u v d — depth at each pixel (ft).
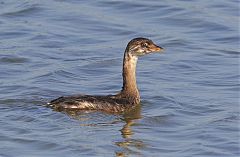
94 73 92.99
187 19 108.88
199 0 114.73
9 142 73.56
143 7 112.57
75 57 97.40
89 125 77.05
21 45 100.63
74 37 103.76
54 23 107.86
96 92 86.99
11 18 109.29
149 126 77.71
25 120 77.46
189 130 76.74
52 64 94.89
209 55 98.58
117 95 82.89
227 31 105.50
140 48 82.94
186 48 100.89
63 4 113.39
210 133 75.87
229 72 93.25
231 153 71.92
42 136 74.43
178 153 71.87
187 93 86.79
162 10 111.55
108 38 103.96
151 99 84.48
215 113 81.10
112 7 112.88
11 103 81.61
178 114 80.69
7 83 88.22
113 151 71.97
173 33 105.29
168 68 94.58
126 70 83.30
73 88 87.76
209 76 92.22
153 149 72.59
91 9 112.06
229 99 84.99
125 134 75.41
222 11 111.14
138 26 107.45
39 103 81.76
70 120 77.77
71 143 73.20
